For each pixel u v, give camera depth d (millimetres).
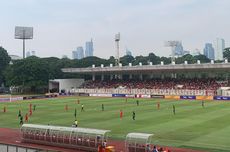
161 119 70250
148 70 153750
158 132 55938
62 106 100188
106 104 104938
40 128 48094
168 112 82125
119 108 92625
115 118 72500
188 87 145500
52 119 72500
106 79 182875
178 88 145250
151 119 70438
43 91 174500
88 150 43656
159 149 40969
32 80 167375
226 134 53750
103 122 67125
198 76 164000
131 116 75375
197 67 140125
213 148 45062
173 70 150875
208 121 66750
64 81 170250
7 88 185375
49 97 140875
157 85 155125
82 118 73125
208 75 163250
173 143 48062
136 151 40250
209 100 119438
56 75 188875
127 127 61094
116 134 55094
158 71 156500
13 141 50781
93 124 64875
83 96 147125
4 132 58125
